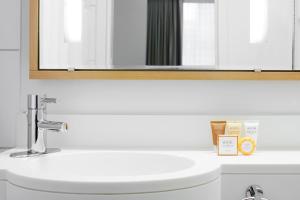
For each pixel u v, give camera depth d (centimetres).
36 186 68
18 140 114
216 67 115
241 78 114
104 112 117
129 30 115
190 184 70
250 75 114
